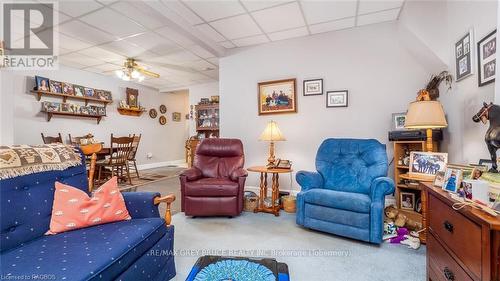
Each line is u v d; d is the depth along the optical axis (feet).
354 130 10.77
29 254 3.63
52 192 4.87
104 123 18.79
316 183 8.32
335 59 11.08
